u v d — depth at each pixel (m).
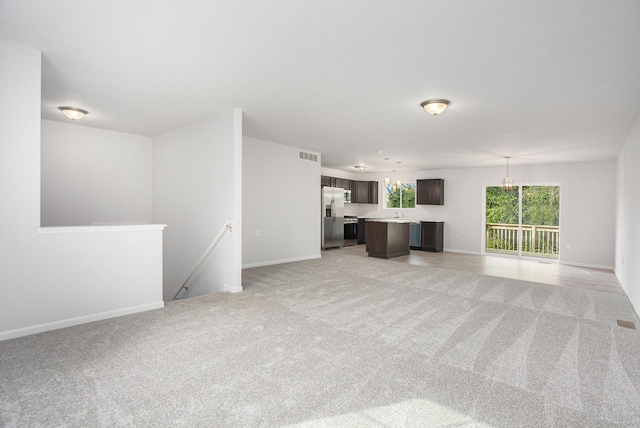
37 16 2.28
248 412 1.81
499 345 2.79
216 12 2.20
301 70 3.15
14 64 2.71
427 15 2.19
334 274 5.70
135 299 3.53
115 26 2.40
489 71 3.09
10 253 2.74
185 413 1.80
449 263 7.34
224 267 4.59
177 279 5.59
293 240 7.19
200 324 3.18
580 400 1.99
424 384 2.14
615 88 3.40
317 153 7.73
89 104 4.29
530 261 8.01
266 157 6.56
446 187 9.90
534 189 8.67
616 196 6.98
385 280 5.27
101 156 5.71
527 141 5.90
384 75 3.23
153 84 3.56
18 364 2.33
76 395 1.95
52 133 5.23
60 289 3.02
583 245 7.69
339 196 9.79
